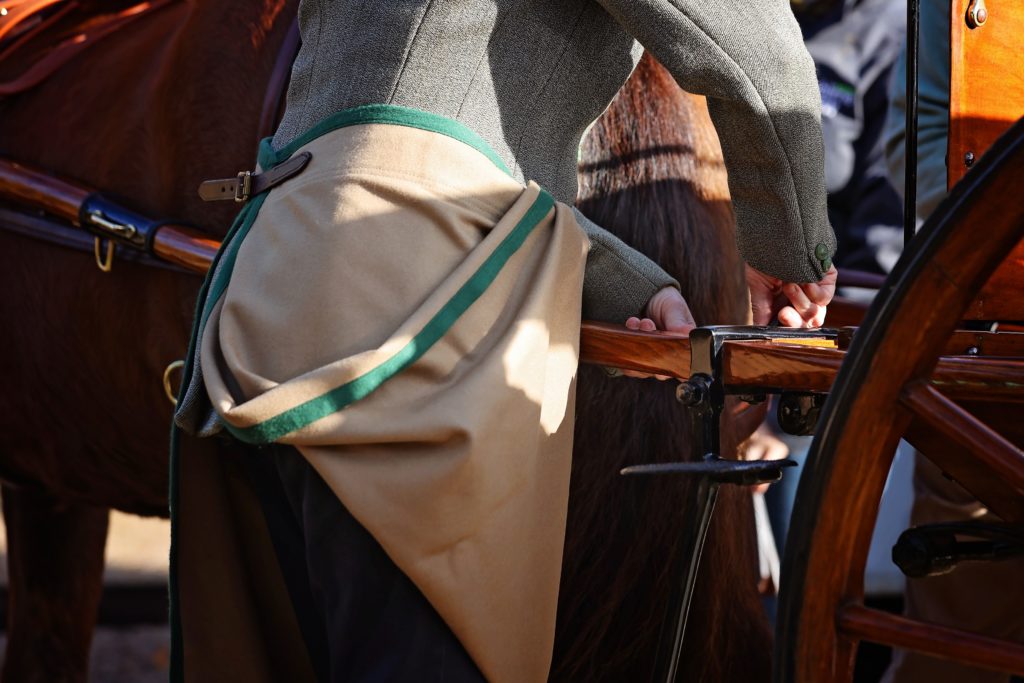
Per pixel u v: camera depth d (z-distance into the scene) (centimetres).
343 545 256
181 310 389
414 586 254
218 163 384
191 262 367
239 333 264
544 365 258
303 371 255
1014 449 200
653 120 319
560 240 269
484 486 245
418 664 249
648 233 313
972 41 275
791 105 263
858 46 597
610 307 290
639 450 302
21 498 526
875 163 595
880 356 207
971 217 202
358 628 254
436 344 250
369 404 248
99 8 441
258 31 387
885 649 526
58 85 428
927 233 206
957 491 458
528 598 259
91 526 538
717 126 270
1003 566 439
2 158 425
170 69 396
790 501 536
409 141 263
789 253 275
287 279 261
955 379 225
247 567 296
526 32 272
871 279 488
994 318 271
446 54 268
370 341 253
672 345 261
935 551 230
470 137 266
